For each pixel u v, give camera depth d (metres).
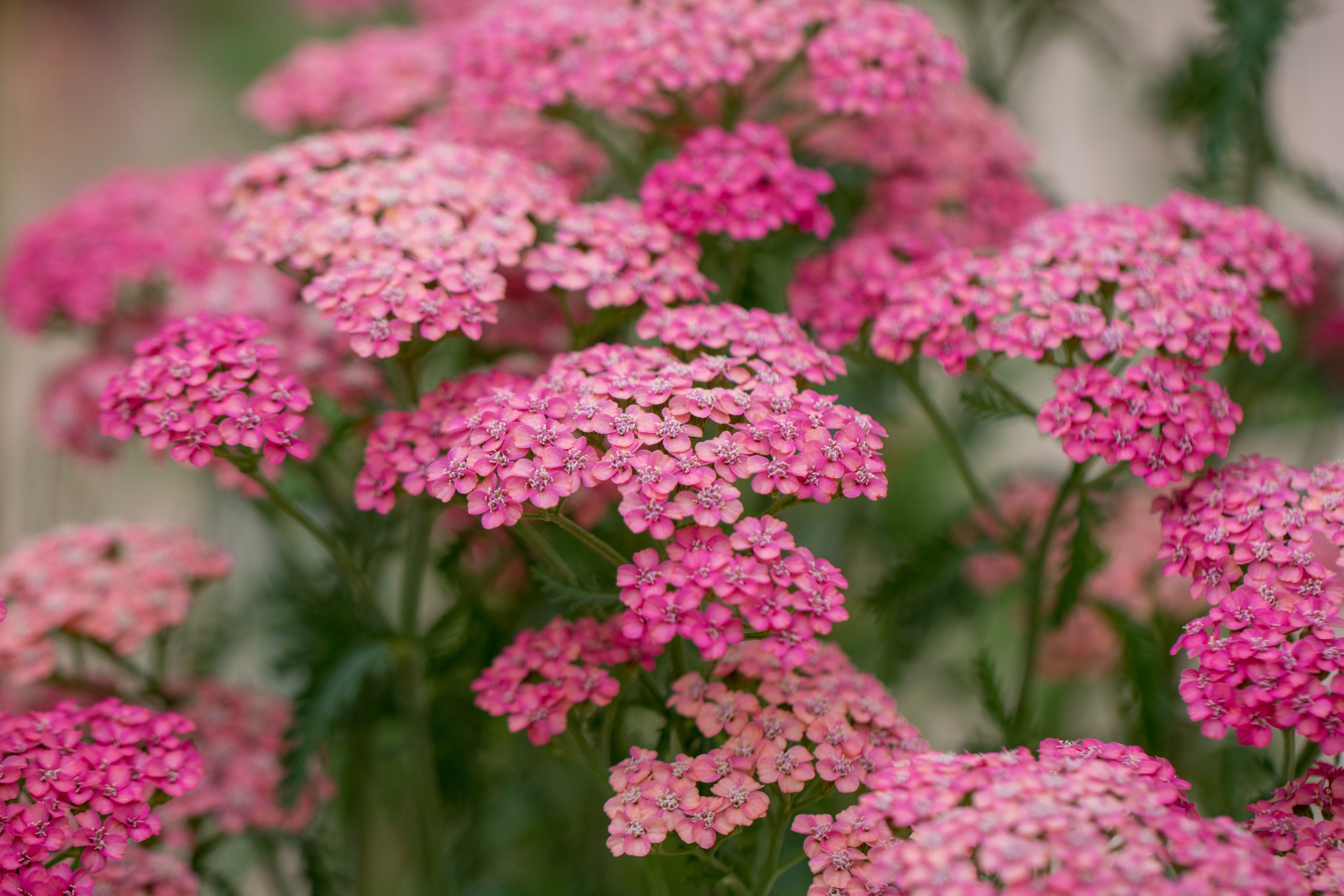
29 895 0.58
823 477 0.59
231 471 0.66
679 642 0.61
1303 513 0.60
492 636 0.65
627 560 0.65
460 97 0.68
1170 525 0.61
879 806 0.57
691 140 0.64
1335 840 0.58
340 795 0.69
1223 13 0.69
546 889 0.70
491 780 0.69
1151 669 0.64
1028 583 0.65
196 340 0.61
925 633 0.70
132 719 0.60
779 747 0.59
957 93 0.70
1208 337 0.61
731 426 0.59
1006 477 0.73
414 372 0.63
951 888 0.55
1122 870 0.55
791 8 0.65
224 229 0.63
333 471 0.69
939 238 0.66
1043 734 0.66
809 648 0.58
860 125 0.68
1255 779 0.66
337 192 0.63
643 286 0.62
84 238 0.71
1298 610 0.59
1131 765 0.58
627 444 0.59
